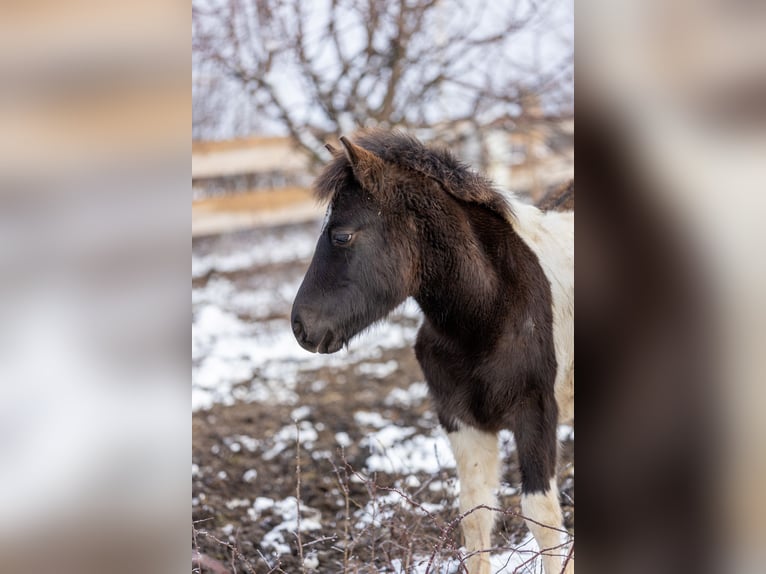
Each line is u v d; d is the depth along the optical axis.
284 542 3.25
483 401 2.62
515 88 6.52
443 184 2.62
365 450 4.18
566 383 2.71
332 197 2.61
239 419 4.74
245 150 8.18
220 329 6.64
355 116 6.53
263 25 6.24
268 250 8.43
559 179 7.15
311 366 5.82
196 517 3.44
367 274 2.56
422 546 2.77
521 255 2.64
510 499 3.39
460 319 2.61
